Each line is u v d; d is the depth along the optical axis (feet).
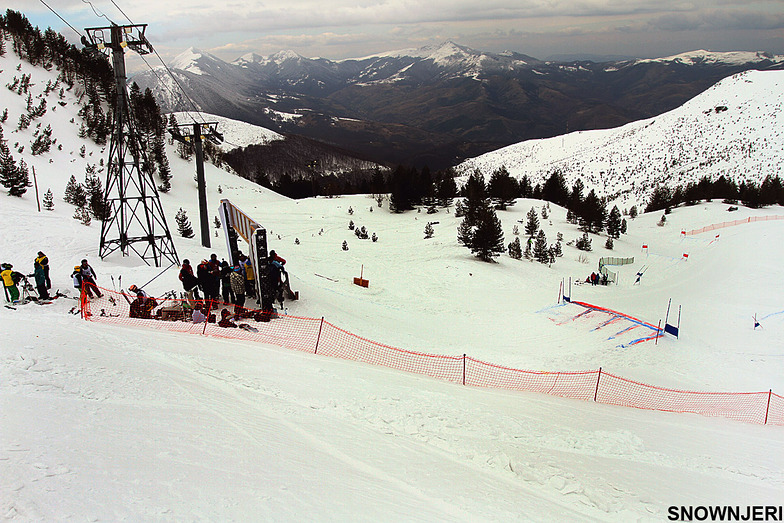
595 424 36.09
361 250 168.25
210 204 247.91
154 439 21.56
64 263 71.77
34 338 34.58
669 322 95.96
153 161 254.68
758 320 101.45
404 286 119.55
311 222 224.12
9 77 227.40
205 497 17.17
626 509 22.30
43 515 14.24
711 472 28.78
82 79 264.11
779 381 61.11
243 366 37.76
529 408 38.24
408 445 26.81
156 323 50.65
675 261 207.51
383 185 317.22
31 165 173.47
